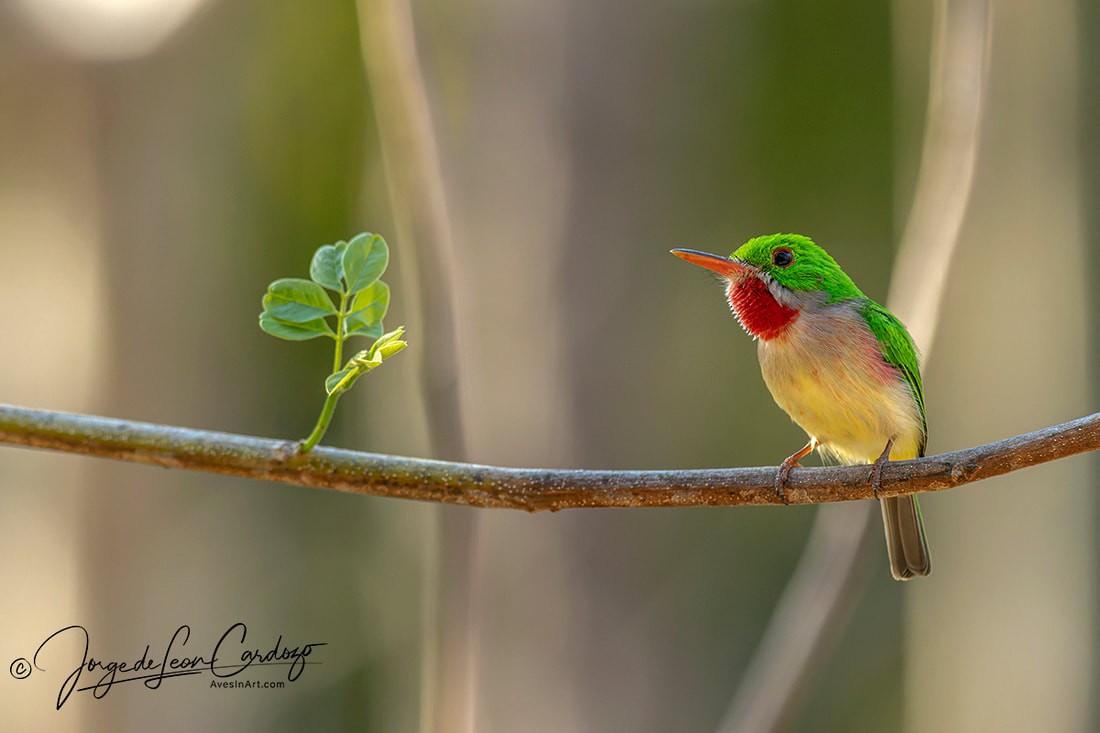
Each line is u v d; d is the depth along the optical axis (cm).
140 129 1286
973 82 800
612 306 1016
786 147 1773
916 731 1357
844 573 753
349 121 1564
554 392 989
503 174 1008
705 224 1516
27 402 1358
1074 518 1258
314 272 443
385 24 788
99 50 1253
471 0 1052
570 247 1007
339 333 443
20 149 1255
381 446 1541
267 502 1475
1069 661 1240
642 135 1042
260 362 1564
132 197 1284
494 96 1018
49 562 1322
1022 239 1270
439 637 698
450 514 702
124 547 1258
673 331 1100
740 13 1647
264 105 1476
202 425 1357
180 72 1332
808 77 1788
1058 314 1288
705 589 1602
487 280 991
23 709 1270
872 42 1781
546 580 987
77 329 1370
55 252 1337
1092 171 1312
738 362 1614
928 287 781
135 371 1283
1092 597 1253
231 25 1400
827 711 1669
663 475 498
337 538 1569
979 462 496
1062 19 1256
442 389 718
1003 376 1284
